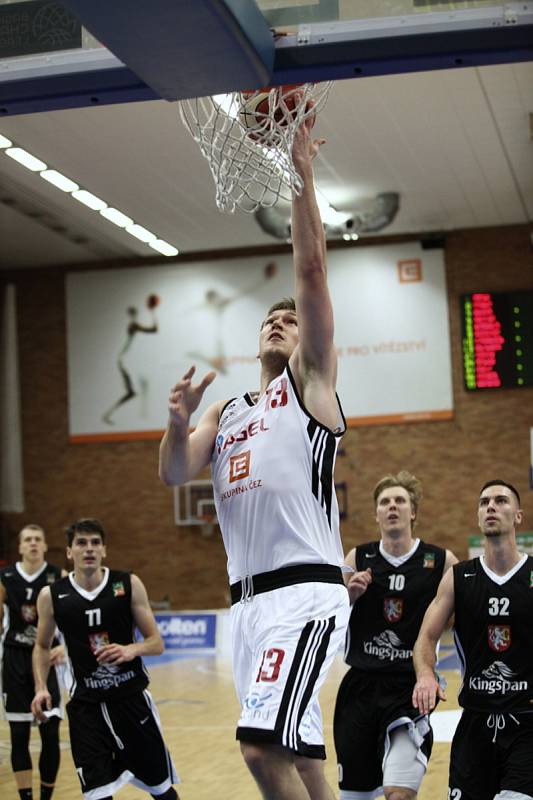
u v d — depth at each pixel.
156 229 17.83
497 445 17.81
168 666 14.57
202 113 3.48
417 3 3.41
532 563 4.32
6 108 3.68
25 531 7.31
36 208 16.67
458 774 4.24
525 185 16.22
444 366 18.14
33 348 19.88
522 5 3.37
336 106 13.12
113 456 19.39
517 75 12.30
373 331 18.41
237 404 3.10
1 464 19.58
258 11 3.21
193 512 18.98
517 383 17.61
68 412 19.64
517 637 4.21
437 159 15.04
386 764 4.63
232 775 7.19
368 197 16.56
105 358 19.55
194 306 19.25
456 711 9.09
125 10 2.72
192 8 2.74
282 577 2.84
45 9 3.64
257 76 3.21
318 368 2.90
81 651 5.29
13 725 6.60
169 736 8.95
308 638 2.74
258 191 3.35
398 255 18.44
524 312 17.66
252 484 2.90
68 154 14.45
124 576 5.47
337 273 18.61
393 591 4.97
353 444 18.39
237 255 19.19
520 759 4.04
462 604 4.34
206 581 18.86
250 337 18.95
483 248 18.19
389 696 4.80
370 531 18.23
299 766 2.96
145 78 3.21
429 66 3.43
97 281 19.69
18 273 20.06
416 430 18.17
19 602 7.06
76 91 3.60
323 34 3.38
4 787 7.07
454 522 17.91
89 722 5.17
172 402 2.93
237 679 2.96
